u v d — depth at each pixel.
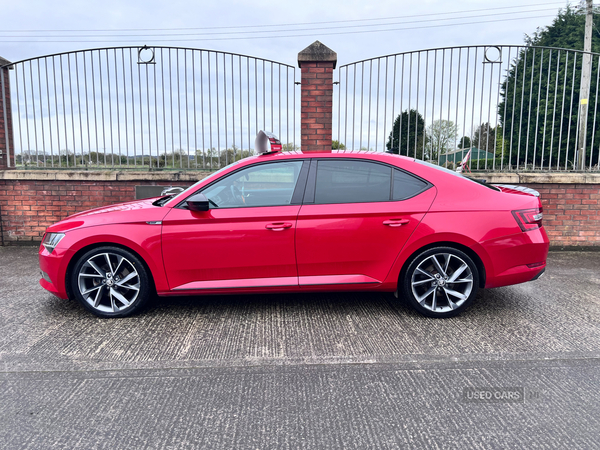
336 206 3.42
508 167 6.61
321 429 2.07
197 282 3.48
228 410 2.24
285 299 4.08
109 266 3.49
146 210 3.48
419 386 2.47
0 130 6.90
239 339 3.15
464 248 3.46
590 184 6.22
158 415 2.20
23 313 3.71
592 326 3.37
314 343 3.07
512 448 1.92
